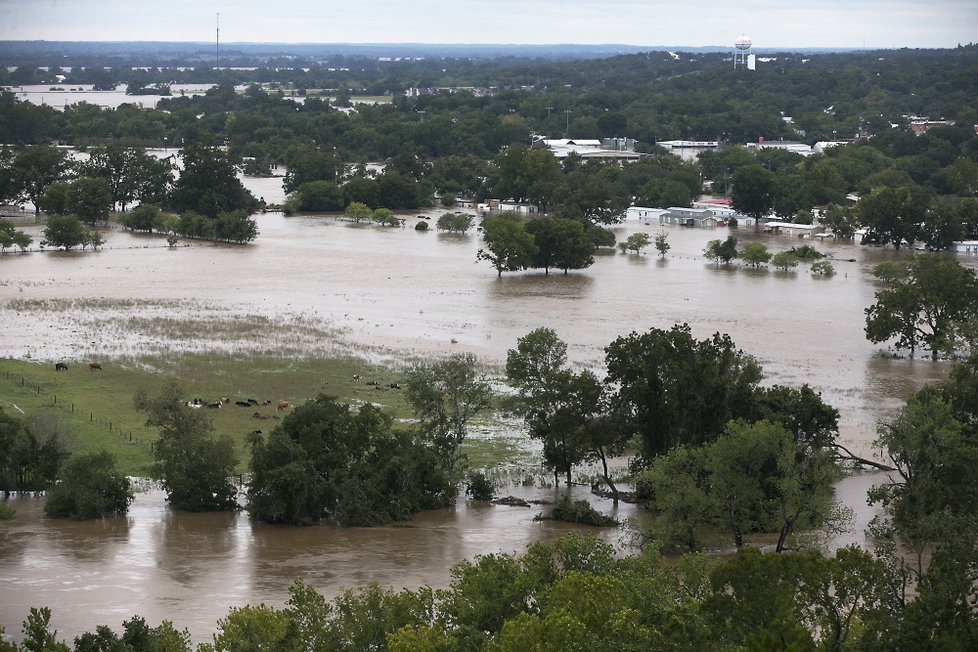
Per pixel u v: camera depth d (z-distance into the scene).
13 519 122.69
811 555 73.31
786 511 111.31
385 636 74.56
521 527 121.38
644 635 66.50
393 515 124.56
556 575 81.38
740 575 71.50
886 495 115.44
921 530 95.81
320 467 126.25
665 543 109.12
